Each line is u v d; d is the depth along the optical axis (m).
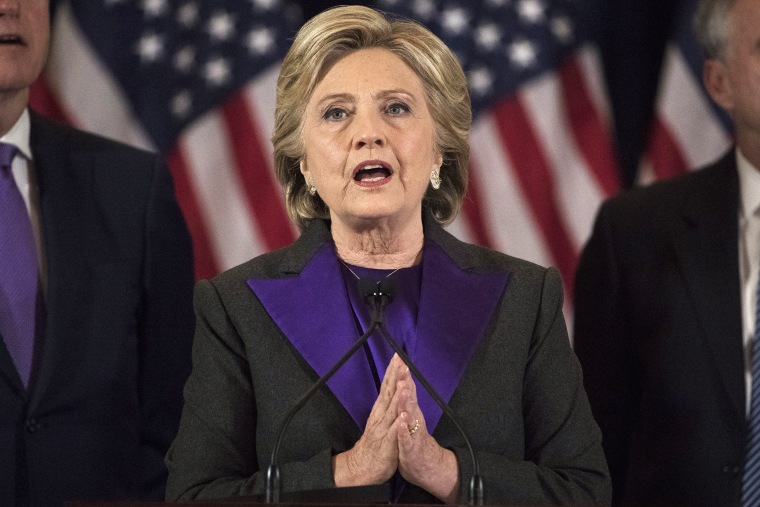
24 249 12.34
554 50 17.45
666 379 13.52
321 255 9.93
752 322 13.50
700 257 13.85
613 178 17.08
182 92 16.94
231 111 16.88
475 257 10.14
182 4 17.25
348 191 9.80
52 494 11.86
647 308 13.92
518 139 17.16
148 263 12.88
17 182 12.66
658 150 17.22
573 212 16.98
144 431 12.66
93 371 12.25
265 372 9.39
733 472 13.06
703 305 13.62
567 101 17.33
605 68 17.73
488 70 17.36
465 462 8.73
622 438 13.94
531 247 16.92
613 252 14.42
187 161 16.70
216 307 9.71
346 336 9.48
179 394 12.90
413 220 10.12
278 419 9.23
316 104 9.95
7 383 11.91
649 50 17.97
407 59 10.05
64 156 12.99
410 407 8.53
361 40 10.05
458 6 17.53
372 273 9.92
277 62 17.05
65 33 16.91
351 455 8.73
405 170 9.79
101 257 12.65
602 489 9.16
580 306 14.60
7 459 11.78
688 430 13.30
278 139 10.31
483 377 9.32
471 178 17.08
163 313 12.91
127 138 16.73
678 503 13.18
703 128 17.19
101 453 12.13
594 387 14.13
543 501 8.80
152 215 13.04
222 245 16.56
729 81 14.41
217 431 9.30
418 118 9.91
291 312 9.56
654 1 17.88
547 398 9.47
